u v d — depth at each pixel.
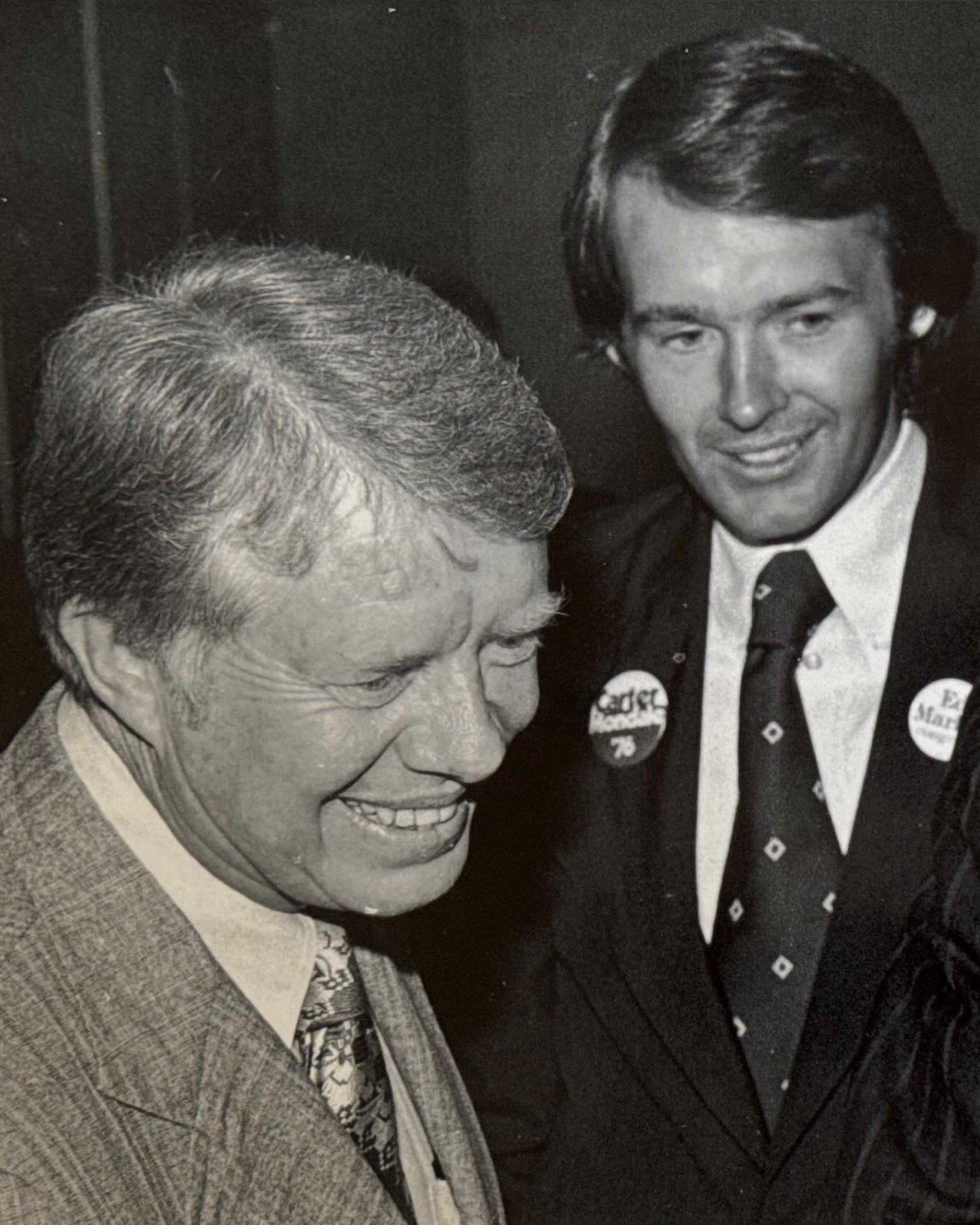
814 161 1.14
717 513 1.28
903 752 1.17
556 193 1.97
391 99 2.04
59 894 0.73
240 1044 0.75
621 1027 1.24
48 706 0.82
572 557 1.36
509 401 0.70
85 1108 0.69
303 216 2.11
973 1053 1.05
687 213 1.17
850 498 1.25
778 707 1.24
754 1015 1.20
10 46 1.81
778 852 1.22
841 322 1.19
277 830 0.73
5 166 1.83
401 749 0.71
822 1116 1.13
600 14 1.91
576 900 1.28
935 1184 1.06
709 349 1.22
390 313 0.71
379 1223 0.77
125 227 1.93
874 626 1.23
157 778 0.75
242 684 0.69
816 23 1.82
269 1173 0.74
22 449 0.76
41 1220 0.64
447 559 0.67
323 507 0.65
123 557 0.67
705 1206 1.18
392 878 0.77
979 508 1.23
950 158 1.80
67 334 0.71
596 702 1.32
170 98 1.97
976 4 1.78
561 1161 1.25
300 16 2.02
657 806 1.27
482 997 1.27
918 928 1.12
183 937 0.75
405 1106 0.92
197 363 0.67
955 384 1.31
